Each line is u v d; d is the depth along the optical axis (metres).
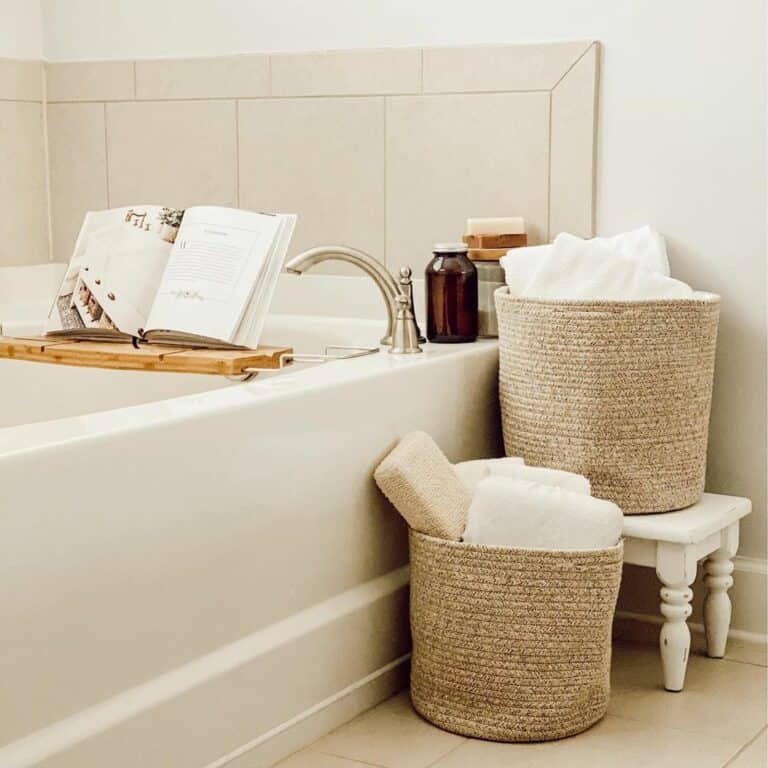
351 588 1.95
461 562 1.83
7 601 1.37
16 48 2.83
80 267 2.29
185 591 1.62
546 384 2.09
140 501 1.53
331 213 2.63
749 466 2.29
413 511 1.89
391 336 2.25
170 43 2.76
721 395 2.30
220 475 1.65
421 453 1.92
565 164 2.38
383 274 2.23
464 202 2.49
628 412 2.05
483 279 2.37
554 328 2.06
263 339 2.58
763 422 2.27
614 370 2.04
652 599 2.37
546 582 1.80
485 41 2.44
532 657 1.82
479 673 1.84
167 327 2.15
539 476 1.99
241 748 1.72
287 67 2.63
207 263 2.17
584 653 1.84
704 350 2.10
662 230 2.31
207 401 1.69
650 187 2.31
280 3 2.63
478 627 1.83
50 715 1.44
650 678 2.11
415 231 2.55
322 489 1.85
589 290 2.08
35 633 1.41
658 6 2.27
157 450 1.54
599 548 1.84
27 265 2.89
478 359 2.24
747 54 2.21
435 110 2.49
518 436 2.16
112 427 1.50
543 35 2.38
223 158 2.73
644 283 2.08
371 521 1.98
